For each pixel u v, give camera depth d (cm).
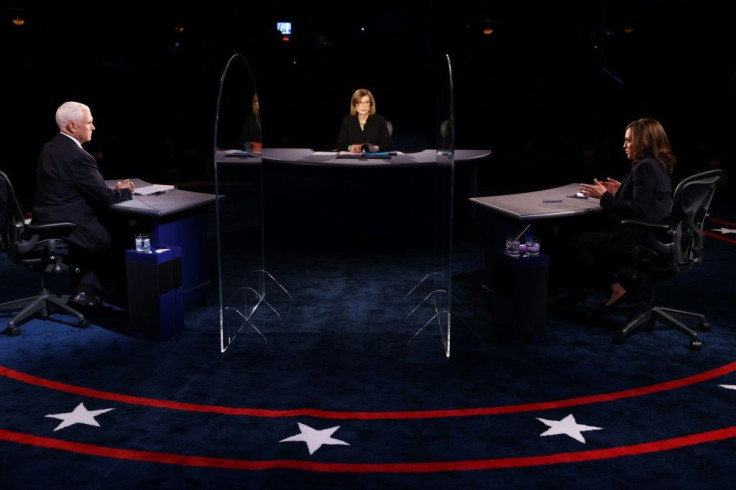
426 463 279
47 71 1517
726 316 463
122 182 474
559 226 490
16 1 1496
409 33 1656
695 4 1456
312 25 1639
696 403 334
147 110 1505
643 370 374
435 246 679
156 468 275
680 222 391
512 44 1658
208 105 1523
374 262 620
